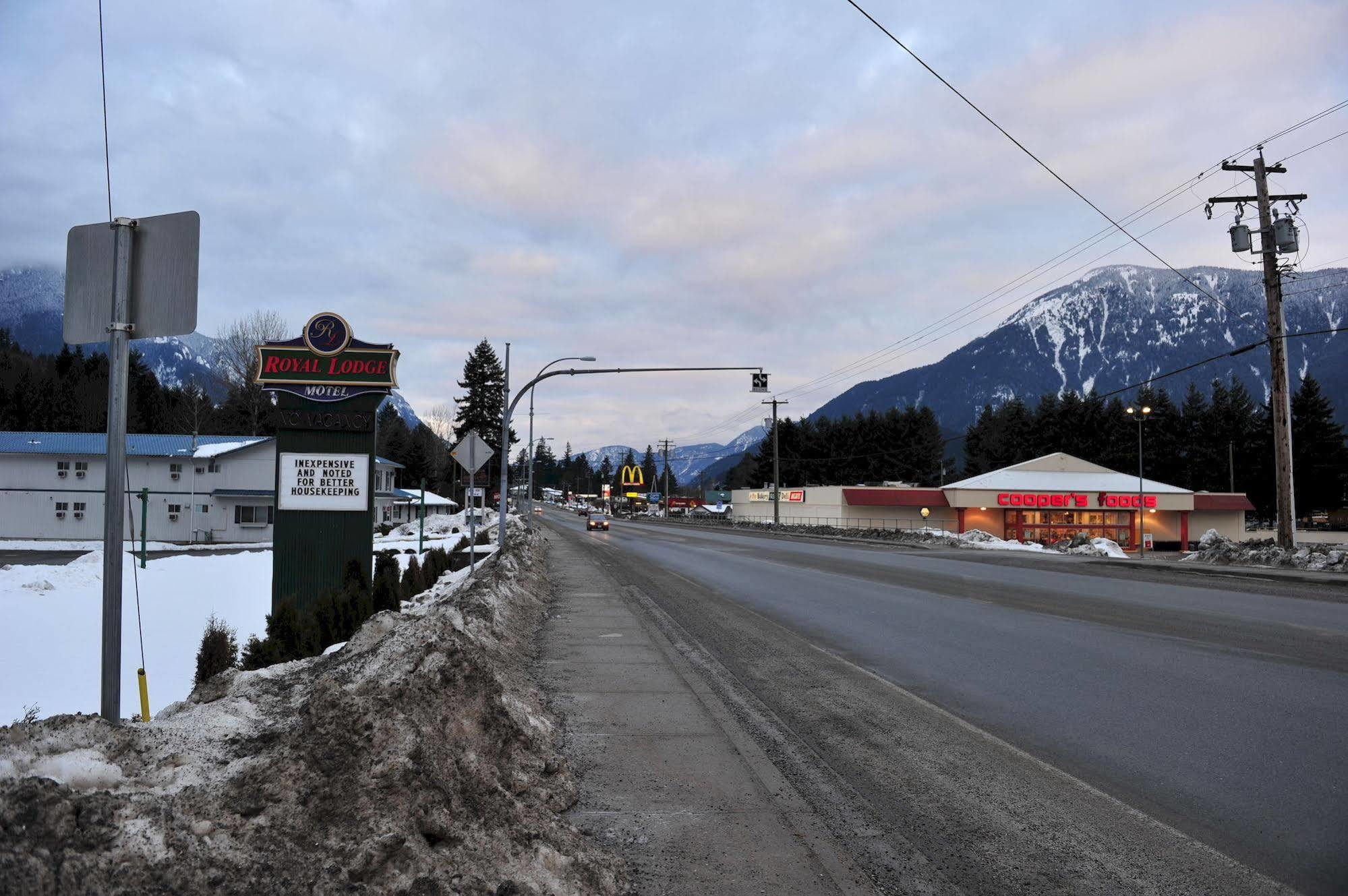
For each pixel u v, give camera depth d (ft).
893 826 16.96
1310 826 17.01
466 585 49.11
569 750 21.65
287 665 24.66
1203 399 286.66
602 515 248.52
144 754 12.01
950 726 24.77
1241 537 204.54
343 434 52.90
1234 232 93.20
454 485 338.13
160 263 13.30
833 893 13.88
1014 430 324.60
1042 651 37.45
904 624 46.50
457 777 13.76
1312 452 260.42
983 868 14.98
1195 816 17.54
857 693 29.25
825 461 360.69
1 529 162.20
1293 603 55.16
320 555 52.34
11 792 8.91
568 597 60.39
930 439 346.95
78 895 8.57
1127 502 195.00
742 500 294.46
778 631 43.83
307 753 12.05
